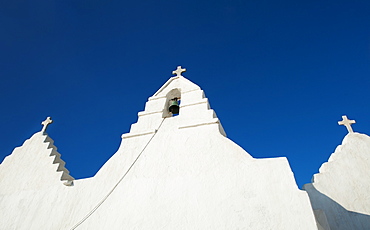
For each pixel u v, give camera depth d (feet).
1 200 28.55
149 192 23.38
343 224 25.66
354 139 31.76
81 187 26.50
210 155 24.68
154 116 31.71
